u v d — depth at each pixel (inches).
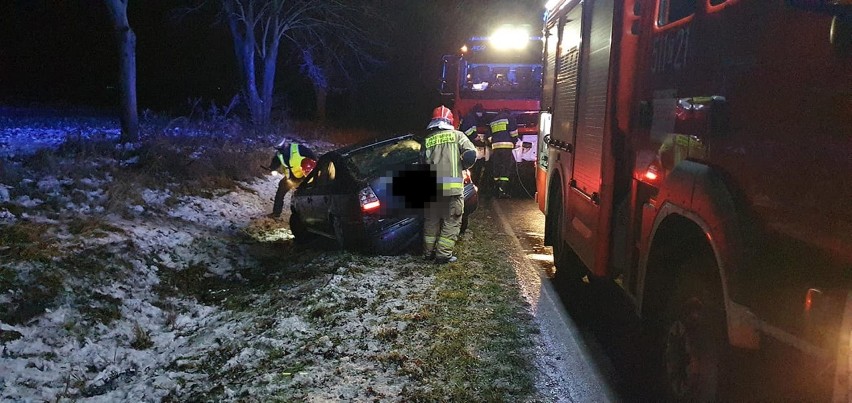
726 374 125.3
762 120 112.3
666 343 157.5
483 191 574.2
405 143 354.9
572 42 255.9
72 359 195.6
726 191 121.0
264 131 864.3
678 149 149.6
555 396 171.9
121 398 174.1
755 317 109.8
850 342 91.0
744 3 120.7
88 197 349.7
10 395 167.5
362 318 228.5
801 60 102.0
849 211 90.8
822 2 96.3
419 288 264.8
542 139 331.6
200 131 764.0
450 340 208.1
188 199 414.9
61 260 251.1
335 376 183.0
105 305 233.1
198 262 306.7
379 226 314.5
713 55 133.1
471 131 483.2
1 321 204.4
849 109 91.2
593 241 205.6
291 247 368.5
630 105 188.5
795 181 102.3
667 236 156.2
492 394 171.8
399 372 184.9
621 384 179.5
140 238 301.7
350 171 326.6
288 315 234.2
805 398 102.2
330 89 1282.0
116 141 577.3
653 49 170.1
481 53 617.6
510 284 275.1
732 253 115.0
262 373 186.7
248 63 933.8
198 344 216.5
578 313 238.2
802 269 100.4
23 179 359.6
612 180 195.5
